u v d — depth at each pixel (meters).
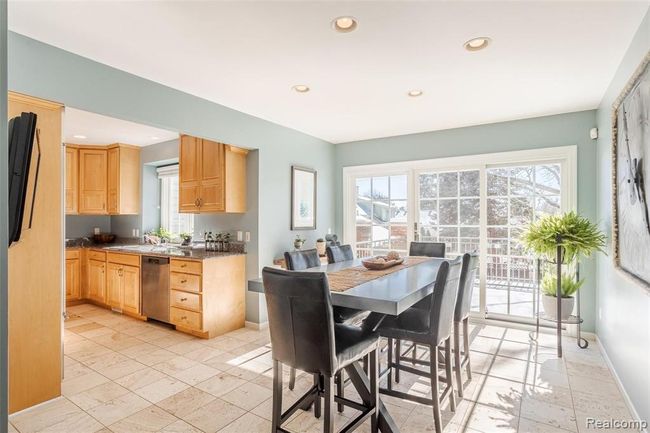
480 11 1.91
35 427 2.11
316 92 3.12
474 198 4.25
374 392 1.96
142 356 3.19
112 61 2.51
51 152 2.32
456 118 3.89
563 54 2.39
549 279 3.45
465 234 4.31
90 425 2.13
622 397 2.44
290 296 1.69
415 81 2.86
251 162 3.95
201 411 2.29
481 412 2.27
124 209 5.23
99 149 5.27
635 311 2.17
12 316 2.19
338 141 5.05
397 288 2.02
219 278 3.74
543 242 3.18
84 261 5.04
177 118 3.04
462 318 2.48
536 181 3.93
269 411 2.29
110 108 2.59
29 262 2.25
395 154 4.70
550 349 3.31
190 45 2.29
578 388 2.57
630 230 2.14
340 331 1.99
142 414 2.26
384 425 2.00
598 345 3.38
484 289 4.17
